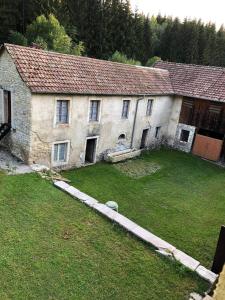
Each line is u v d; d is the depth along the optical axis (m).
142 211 12.60
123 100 18.00
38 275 7.24
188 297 7.14
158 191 15.02
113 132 18.19
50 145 14.70
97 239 8.96
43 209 10.24
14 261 7.57
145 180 16.27
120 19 52.28
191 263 8.25
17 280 7.00
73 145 15.84
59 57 15.62
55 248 8.29
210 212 13.30
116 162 18.23
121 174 16.59
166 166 19.06
